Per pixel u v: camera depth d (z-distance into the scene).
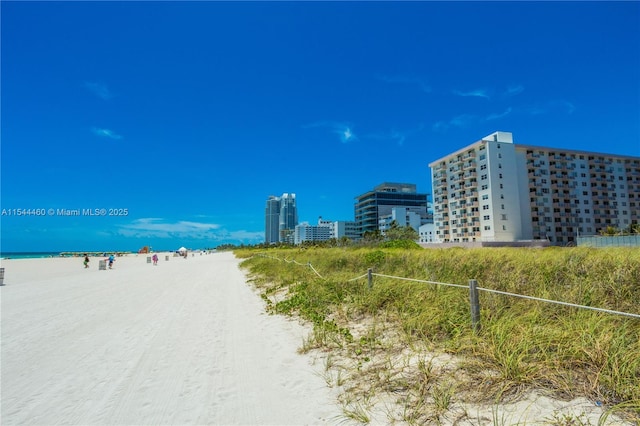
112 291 13.56
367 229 125.56
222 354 5.31
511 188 69.69
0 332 6.96
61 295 12.52
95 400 3.78
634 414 2.84
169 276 20.97
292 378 4.27
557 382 3.41
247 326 7.21
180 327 7.20
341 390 3.84
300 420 3.24
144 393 3.93
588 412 2.95
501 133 73.38
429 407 3.27
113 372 4.63
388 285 7.79
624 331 3.99
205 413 3.43
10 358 5.29
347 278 10.42
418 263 10.52
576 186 76.75
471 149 73.88
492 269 8.73
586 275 6.95
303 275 13.66
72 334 6.75
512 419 2.94
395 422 3.08
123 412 3.48
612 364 3.38
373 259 12.96
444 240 83.50
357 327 6.28
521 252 11.27
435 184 87.19
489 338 4.43
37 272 25.97
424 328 5.37
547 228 72.81
